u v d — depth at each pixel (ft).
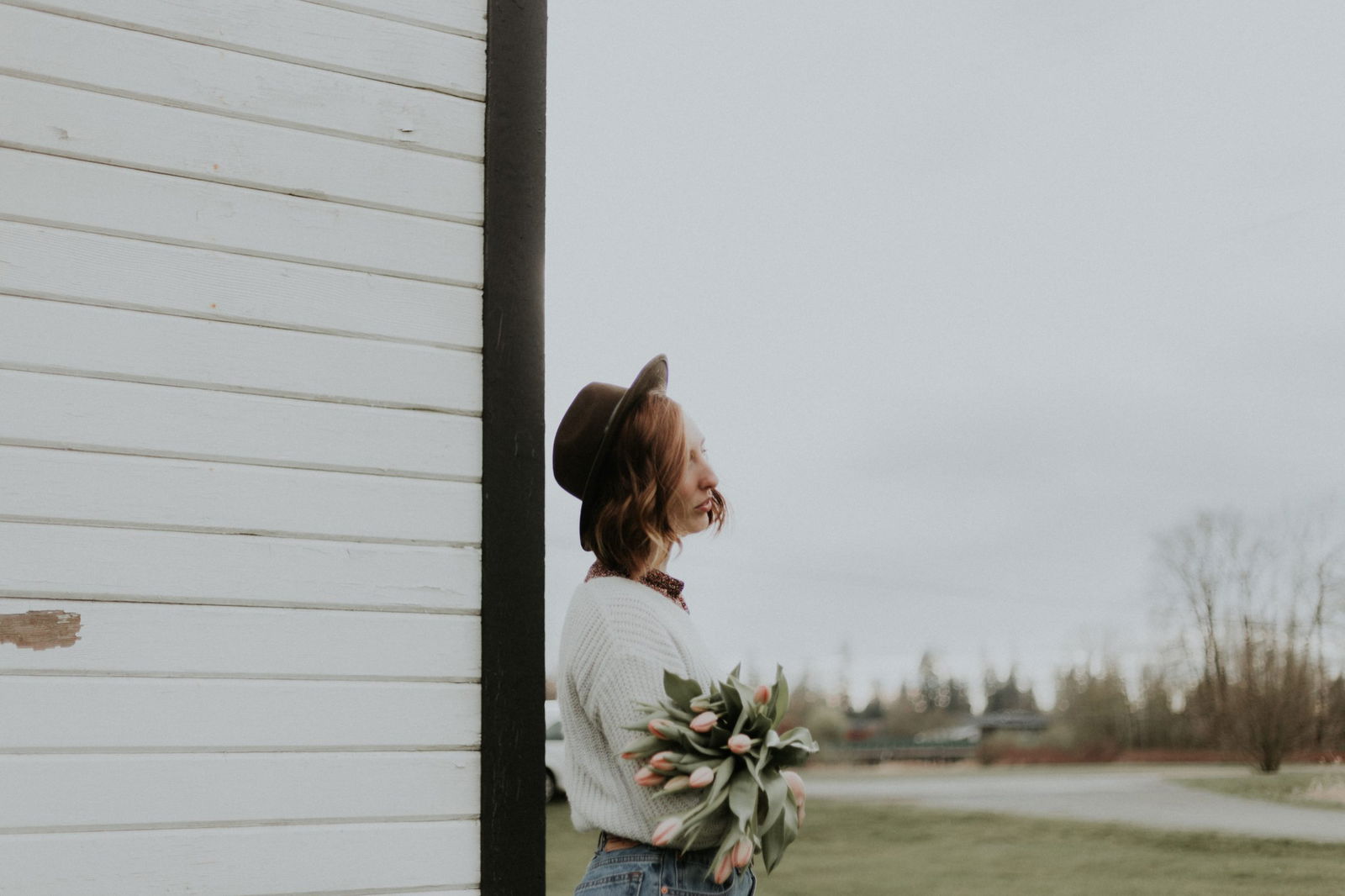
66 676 5.21
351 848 5.52
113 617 5.32
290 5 6.05
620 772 5.65
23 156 5.46
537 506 6.14
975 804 48.32
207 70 5.84
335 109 6.07
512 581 6.01
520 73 6.52
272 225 5.85
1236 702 87.30
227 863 5.32
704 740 5.30
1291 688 84.28
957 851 32.60
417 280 6.11
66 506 5.32
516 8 6.57
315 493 5.74
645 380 6.11
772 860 5.33
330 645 5.65
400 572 5.83
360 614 5.73
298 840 5.44
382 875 5.56
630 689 5.58
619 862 5.51
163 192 5.67
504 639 5.93
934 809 45.98
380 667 5.72
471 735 5.83
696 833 5.16
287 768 5.48
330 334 5.89
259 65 5.94
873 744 107.34
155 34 5.77
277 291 5.82
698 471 6.31
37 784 5.10
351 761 5.59
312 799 5.49
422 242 6.15
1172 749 99.30
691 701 5.34
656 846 5.07
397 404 5.97
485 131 6.38
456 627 5.90
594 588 5.95
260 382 5.72
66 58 5.59
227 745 5.40
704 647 6.06
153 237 5.63
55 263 5.45
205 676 5.42
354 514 5.79
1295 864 29.68
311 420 5.79
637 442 6.13
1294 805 47.21
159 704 5.32
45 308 5.41
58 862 5.08
